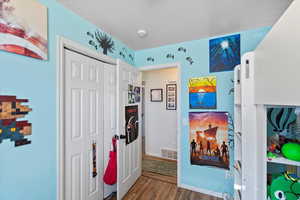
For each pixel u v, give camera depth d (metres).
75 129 1.52
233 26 1.74
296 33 0.60
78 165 1.56
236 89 1.54
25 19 1.07
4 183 0.97
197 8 1.40
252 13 1.48
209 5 1.35
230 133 1.94
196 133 2.15
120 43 2.19
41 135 1.18
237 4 1.34
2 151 0.96
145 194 2.05
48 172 1.23
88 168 1.69
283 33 0.69
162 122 3.61
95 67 1.79
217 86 2.01
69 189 1.45
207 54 2.07
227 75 1.96
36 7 1.14
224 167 1.97
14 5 1.01
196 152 2.14
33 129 1.13
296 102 0.61
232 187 1.93
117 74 1.88
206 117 2.08
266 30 1.75
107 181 1.82
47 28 1.22
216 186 2.02
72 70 1.48
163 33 1.93
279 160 0.99
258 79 1.03
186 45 2.20
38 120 1.16
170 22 1.66
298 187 1.00
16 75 1.03
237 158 1.56
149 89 3.78
